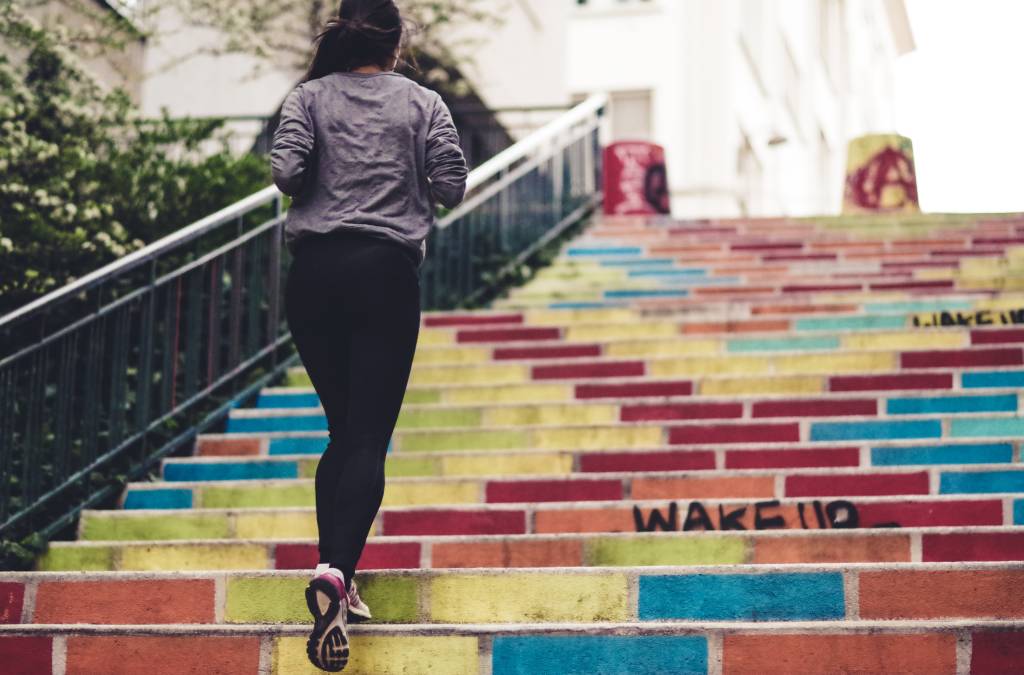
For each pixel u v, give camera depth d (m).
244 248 6.83
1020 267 7.75
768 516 4.04
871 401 5.23
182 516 4.50
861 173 11.18
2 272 6.02
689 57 18.25
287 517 4.45
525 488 4.52
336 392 3.10
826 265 8.30
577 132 10.52
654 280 8.42
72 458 5.17
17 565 4.18
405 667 3.04
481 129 13.96
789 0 20.92
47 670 3.15
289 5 11.86
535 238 9.41
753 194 18.75
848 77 23.14
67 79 7.39
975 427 4.84
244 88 11.94
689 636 2.99
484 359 6.69
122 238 6.57
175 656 3.12
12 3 7.30
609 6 18.72
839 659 2.95
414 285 3.06
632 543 3.78
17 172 6.45
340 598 2.75
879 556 3.61
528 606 3.31
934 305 6.82
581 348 6.57
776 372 5.96
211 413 5.78
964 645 2.93
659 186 10.84
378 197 3.04
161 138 7.78
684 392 5.74
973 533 3.57
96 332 4.95
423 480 4.59
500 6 14.45
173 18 10.88
